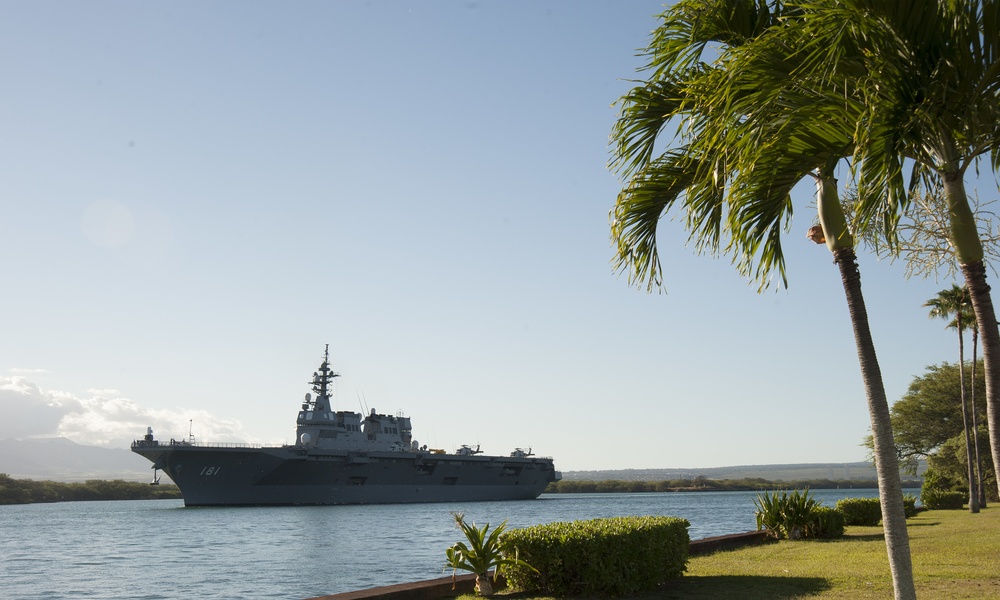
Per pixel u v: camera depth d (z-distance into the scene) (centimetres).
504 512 8175
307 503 8275
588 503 12788
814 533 2334
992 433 811
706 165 869
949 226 899
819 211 871
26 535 6084
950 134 808
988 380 819
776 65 764
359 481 8638
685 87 887
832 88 768
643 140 947
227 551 4097
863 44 739
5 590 2773
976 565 1566
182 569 3306
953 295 4559
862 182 716
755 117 746
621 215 961
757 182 838
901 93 732
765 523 2408
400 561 3331
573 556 1290
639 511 8688
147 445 7556
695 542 1986
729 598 1230
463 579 1430
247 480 7962
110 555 4128
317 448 8244
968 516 3681
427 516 7188
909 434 7556
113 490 18762
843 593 1236
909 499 4003
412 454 8894
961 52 736
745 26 867
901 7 720
